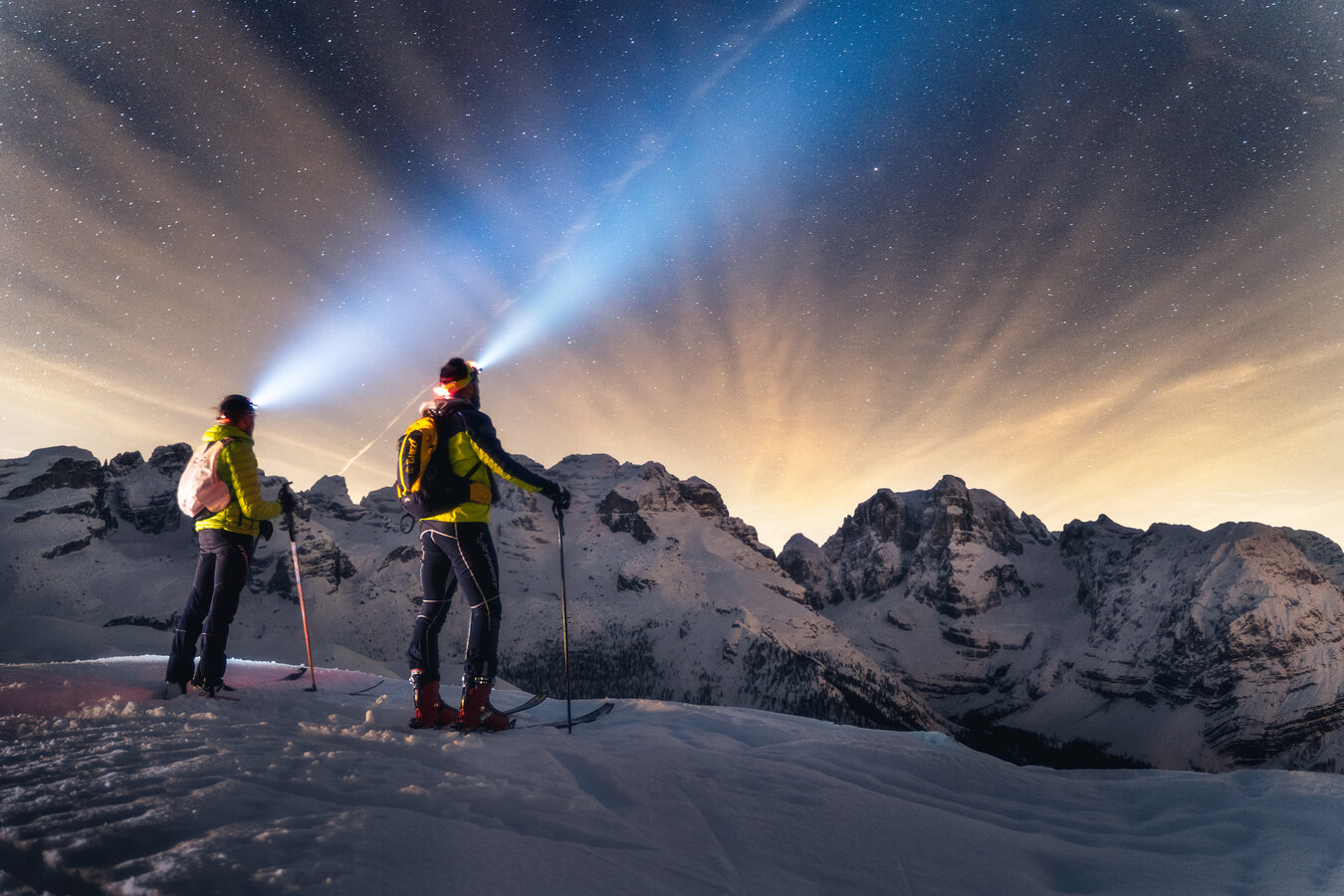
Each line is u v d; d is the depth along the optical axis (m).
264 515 5.73
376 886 2.15
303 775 3.07
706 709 6.52
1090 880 3.64
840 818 3.83
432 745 3.96
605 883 2.62
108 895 1.89
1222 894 3.52
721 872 3.02
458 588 5.20
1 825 2.21
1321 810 4.59
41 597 177.12
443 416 5.04
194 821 2.37
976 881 3.38
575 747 4.49
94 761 2.97
